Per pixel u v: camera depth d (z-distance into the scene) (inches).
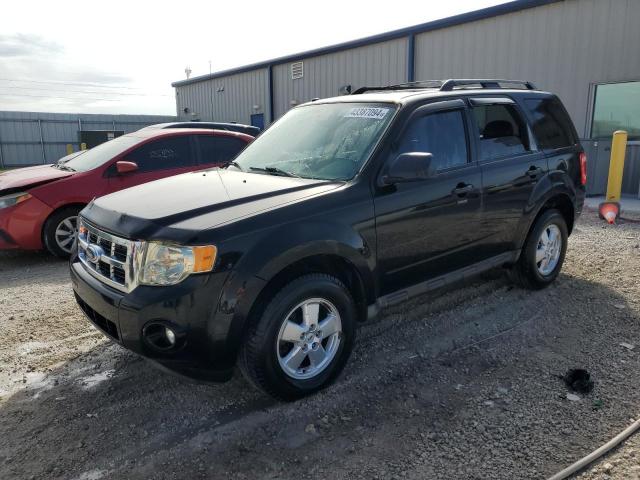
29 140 1135.0
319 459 107.7
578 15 452.8
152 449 111.7
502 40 514.0
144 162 280.7
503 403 126.0
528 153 186.1
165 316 110.3
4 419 122.8
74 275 135.0
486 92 179.2
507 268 192.5
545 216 192.7
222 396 132.1
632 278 214.7
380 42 645.9
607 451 107.7
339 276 138.7
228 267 112.0
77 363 149.9
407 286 151.2
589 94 455.5
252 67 873.5
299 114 180.9
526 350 153.3
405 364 146.3
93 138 828.0
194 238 110.9
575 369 137.9
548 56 479.2
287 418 122.0
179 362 112.7
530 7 485.4
